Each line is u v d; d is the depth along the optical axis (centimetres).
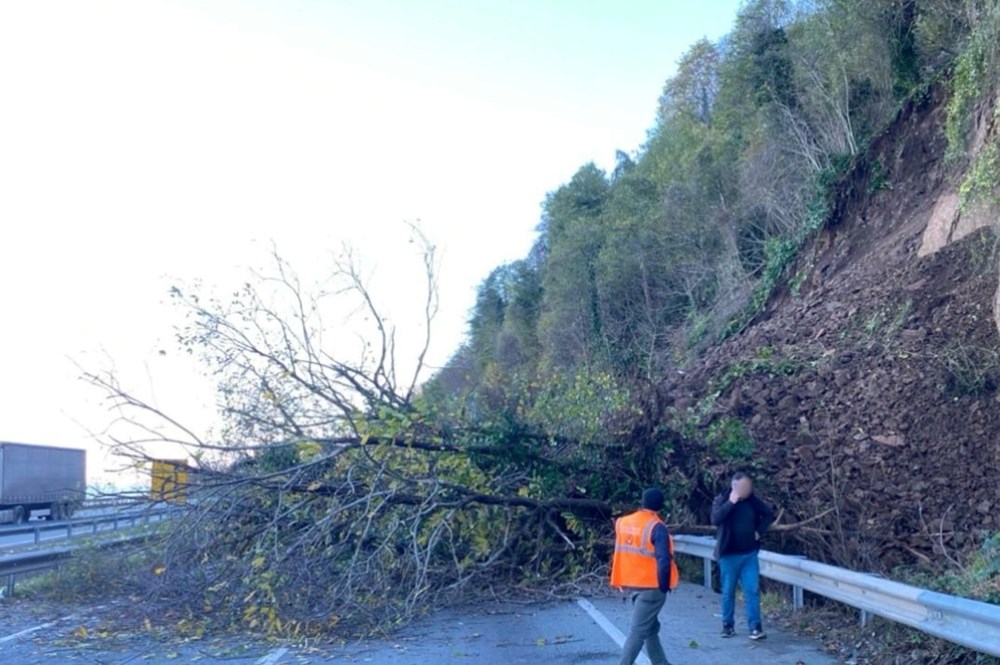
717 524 1114
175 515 1423
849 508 1423
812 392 1777
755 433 1722
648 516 924
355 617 1227
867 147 2483
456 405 1609
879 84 2603
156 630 1235
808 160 2878
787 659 973
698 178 3541
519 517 1520
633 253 3706
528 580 1484
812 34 2778
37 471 4078
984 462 1417
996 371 1565
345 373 1534
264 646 1155
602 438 1636
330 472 1435
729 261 3152
